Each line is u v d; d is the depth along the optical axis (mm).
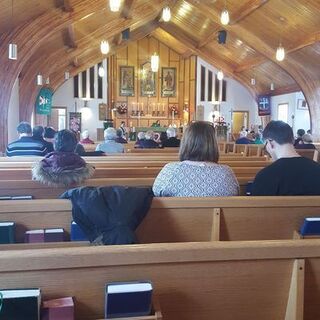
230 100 17312
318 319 1313
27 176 3250
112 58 17406
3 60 7789
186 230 1854
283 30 10148
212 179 1938
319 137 11891
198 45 15227
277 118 15602
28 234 1768
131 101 17875
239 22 10930
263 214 1899
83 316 1161
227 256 1195
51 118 16391
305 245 1235
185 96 18031
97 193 1551
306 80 11781
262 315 1273
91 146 7898
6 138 8312
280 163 2129
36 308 1061
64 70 14055
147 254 1151
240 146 8469
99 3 8016
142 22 12180
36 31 7805
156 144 8031
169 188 1936
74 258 1118
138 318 1136
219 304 1240
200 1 10852
